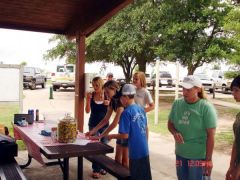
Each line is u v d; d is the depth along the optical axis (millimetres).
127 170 3918
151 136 8945
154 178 5359
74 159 6438
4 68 8477
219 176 5523
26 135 4430
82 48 7219
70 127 3990
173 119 3432
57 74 25953
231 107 16594
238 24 11133
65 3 6664
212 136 3145
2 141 4137
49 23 7805
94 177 5277
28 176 5363
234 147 2928
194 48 14898
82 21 7020
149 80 25516
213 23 14875
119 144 4469
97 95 5219
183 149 3311
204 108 3199
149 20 15609
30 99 18781
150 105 5375
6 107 15109
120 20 16031
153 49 16609
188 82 3199
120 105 4109
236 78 2840
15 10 7043
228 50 14539
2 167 3879
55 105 15969
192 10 14680
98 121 5168
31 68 26984
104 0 6176
